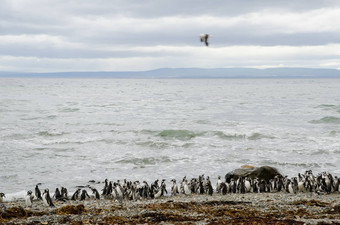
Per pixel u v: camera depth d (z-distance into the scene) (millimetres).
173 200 23828
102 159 37969
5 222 17047
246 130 53156
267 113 75562
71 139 47438
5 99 110938
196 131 51062
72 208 19250
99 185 29281
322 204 21078
